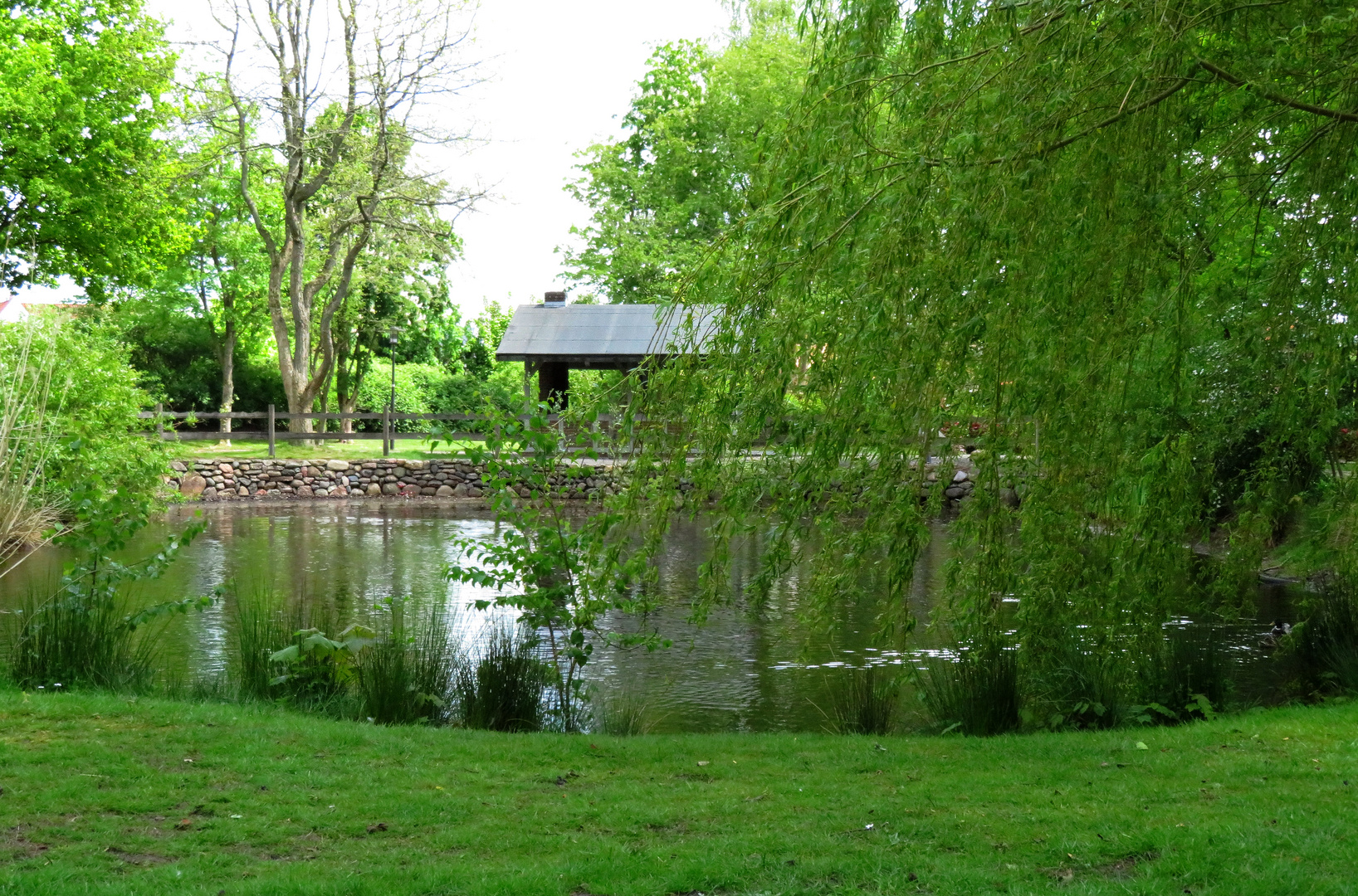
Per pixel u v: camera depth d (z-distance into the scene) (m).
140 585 10.59
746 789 4.15
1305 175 4.02
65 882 2.93
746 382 4.04
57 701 5.16
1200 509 5.02
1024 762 4.55
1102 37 3.68
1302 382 4.44
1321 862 3.06
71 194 19.61
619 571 5.38
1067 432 4.30
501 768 4.44
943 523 15.34
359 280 28.12
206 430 28.41
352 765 4.35
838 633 8.61
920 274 3.69
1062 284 3.87
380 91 22.81
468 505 20.61
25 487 9.08
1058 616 4.73
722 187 28.75
